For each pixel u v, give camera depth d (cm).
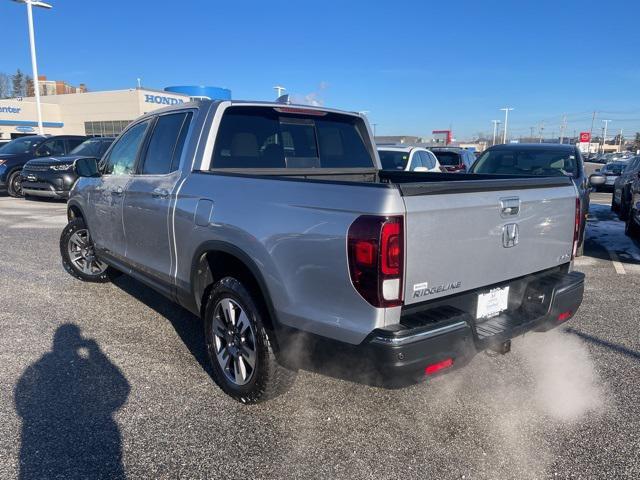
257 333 319
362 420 330
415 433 316
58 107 5000
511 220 318
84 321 498
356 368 272
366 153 515
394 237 254
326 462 287
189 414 334
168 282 411
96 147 1455
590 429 321
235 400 351
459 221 283
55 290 597
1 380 375
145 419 327
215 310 357
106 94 4756
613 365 414
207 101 408
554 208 355
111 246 513
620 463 288
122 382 375
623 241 1005
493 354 389
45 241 888
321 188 283
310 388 370
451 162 1588
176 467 281
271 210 305
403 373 259
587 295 609
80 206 575
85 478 271
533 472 280
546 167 841
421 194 265
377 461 289
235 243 326
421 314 278
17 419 324
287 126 446
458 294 298
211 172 370
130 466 281
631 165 1337
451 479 274
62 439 304
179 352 429
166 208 396
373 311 258
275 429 319
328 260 272
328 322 275
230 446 301
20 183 1606
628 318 526
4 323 490
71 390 362
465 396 362
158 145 439
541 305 349
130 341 451
